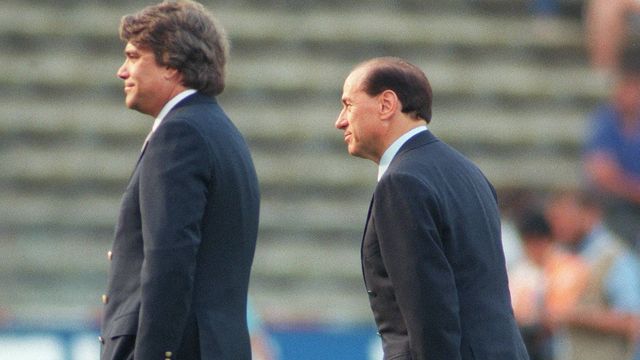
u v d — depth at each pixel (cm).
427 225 1622
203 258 1716
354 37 5816
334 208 5222
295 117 5503
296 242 5122
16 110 5412
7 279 4878
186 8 1778
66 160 5266
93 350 3719
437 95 5744
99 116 5434
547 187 5419
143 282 1642
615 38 5647
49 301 4806
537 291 3275
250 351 1769
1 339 3672
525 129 5656
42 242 5012
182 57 1747
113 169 5253
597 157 4831
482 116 5675
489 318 1656
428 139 1725
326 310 4812
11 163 5241
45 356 3691
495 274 1692
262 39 5747
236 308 1748
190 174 1683
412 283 1611
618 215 3881
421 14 5984
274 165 5325
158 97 1764
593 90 5784
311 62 5728
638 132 4806
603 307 3228
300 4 5903
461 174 1708
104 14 5753
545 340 3247
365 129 1728
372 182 5325
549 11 6066
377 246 1686
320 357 3762
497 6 6069
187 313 1659
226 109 5512
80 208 5106
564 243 3506
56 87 5519
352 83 1741
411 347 1619
